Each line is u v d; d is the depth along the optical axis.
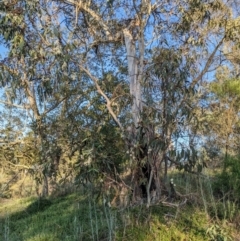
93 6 7.32
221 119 6.97
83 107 8.19
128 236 5.05
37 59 6.24
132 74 6.64
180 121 5.50
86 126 7.77
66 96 8.29
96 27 7.59
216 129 7.00
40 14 6.14
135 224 5.32
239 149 6.75
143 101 6.33
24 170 10.07
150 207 5.60
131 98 6.50
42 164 7.87
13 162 10.30
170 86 5.54
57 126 8.42
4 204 11.01
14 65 6.64
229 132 7.02
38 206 9.16
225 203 5.85
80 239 5.28
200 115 6.08
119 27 7.44
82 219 6.39
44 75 6.73
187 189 6.03
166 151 5.56
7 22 5.70
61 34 6.23
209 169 7.06
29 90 9.44
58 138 8.11
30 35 6.14
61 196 10.11
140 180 5.69
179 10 7.27
